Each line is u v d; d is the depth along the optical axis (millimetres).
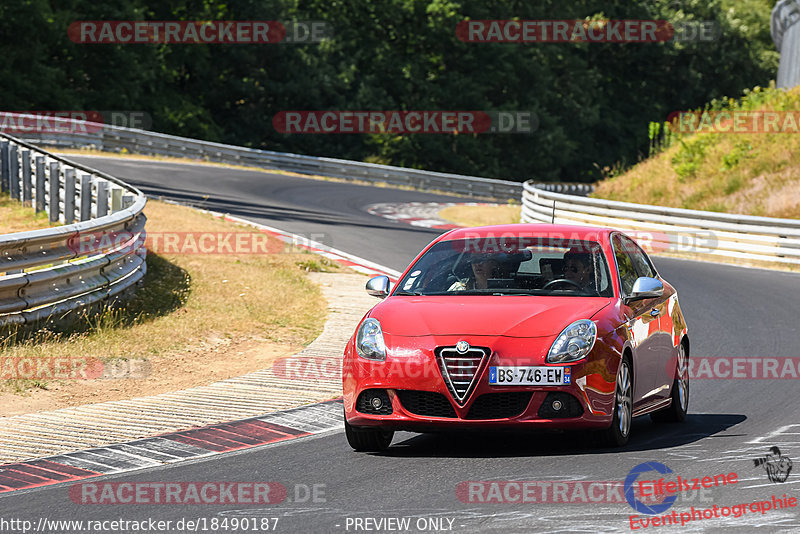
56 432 28969
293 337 45938
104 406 32469
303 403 33531
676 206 111250
